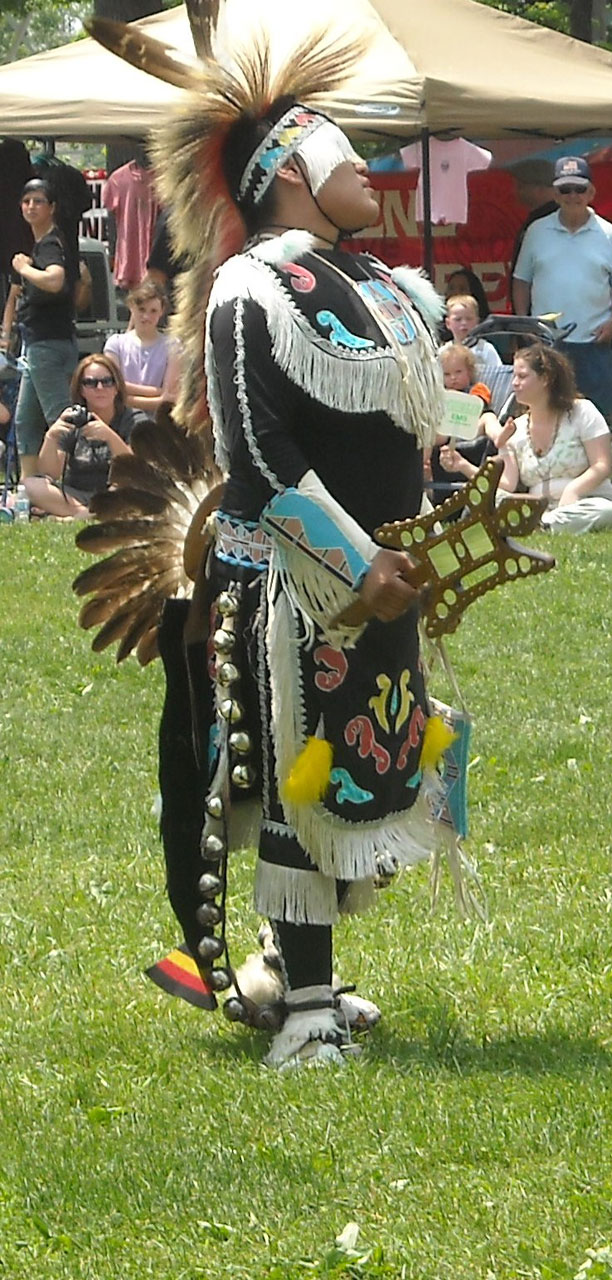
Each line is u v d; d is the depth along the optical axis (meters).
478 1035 7.82
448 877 9.79
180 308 7.73
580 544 19.58
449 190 28.28
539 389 20.59
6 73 26.61
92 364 21.23
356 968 8.66
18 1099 7.25
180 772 7.55
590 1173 6.33
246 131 7.41
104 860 10.55
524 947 8.90
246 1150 6.62
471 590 7.00
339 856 7.34
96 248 31.91
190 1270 5.79
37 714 13.77
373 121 24.42
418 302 7.59
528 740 12.70
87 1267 5.86
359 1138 6.68
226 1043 7.82
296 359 7.03
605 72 26.44
